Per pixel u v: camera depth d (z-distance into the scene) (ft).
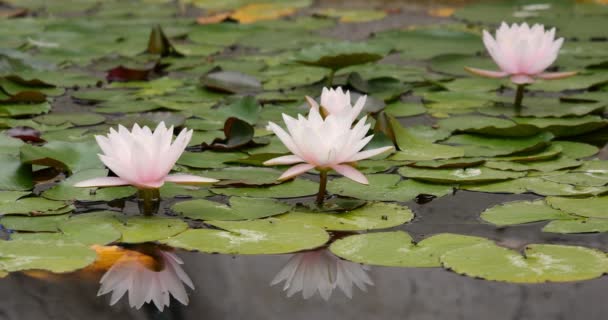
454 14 20.43
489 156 10.28
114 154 7.82
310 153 8.11
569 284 6.81
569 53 16.20
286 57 16.61
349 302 6.61
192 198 8.82
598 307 6.43
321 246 7.55
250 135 10.61
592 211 8.29
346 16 20.83
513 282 6.75
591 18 19.57
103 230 7.82
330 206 8.53
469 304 6.54
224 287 6.85
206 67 15.71
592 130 11.37
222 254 7.40
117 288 6.80
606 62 14.94
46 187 9.10
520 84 12.48
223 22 19.83
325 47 13.85
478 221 8.17
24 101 12.96
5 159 9.39
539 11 20.57
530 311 6.39
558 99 13.06
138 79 14.76
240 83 13.85
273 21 20.20
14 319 6.28
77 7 22.85
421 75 14.96
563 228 7.89
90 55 16.75
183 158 10.07
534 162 9.99
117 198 8.74
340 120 8.06
